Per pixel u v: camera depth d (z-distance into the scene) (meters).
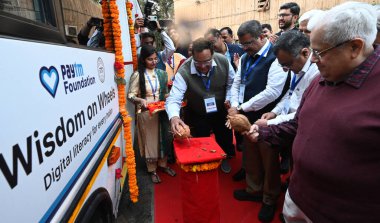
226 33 4.63
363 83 1.10
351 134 1.09
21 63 0.87
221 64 2.85
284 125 1.71
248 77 2.68
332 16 1.09
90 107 1.52
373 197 1.12
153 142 3.19
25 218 0.85
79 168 1.30
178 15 9.29
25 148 0.86
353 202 1.17
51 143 1.03
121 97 2.31
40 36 1.17
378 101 1.04
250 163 2.74
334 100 1.19
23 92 0.87
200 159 1.93
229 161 3.77
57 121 1.08
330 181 1.20
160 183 3.24
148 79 3.12
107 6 2.21
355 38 1.06
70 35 2.18
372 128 1.04
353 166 1.12
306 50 1.94
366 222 1.16
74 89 1.29
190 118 3.17
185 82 2.73
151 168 3.25
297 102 2.15
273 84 2.35
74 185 1.23
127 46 2.98
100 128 1.70
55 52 1.11
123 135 2.57
